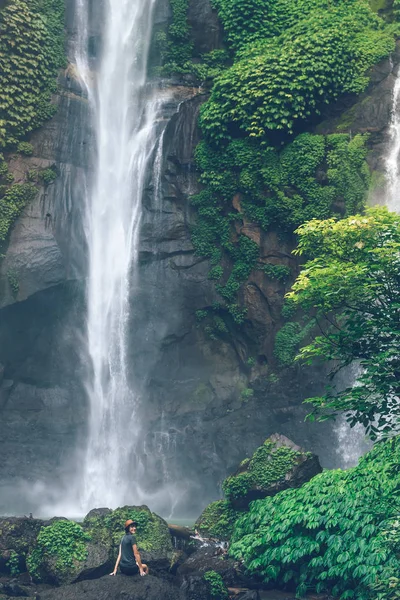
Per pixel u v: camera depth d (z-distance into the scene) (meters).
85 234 29.77
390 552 12.22
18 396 29.08
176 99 31.45
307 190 28.05
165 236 30.06
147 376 30.06
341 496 13.75
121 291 30.14
